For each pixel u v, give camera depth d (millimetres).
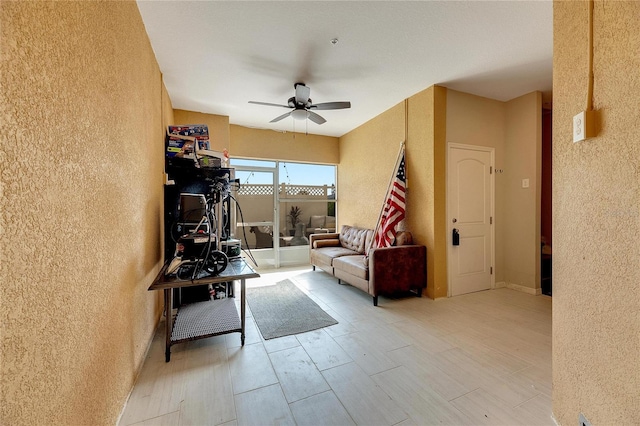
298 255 5691
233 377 1775
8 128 661
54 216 854
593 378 1083
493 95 3623
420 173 3510
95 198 1161
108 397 1269
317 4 1969
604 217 1016
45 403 789
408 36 2354
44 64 808
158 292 2654
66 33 935
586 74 1096
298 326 2566
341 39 2396
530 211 3543
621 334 945
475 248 3629
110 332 1307
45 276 804
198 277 1998
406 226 3729
